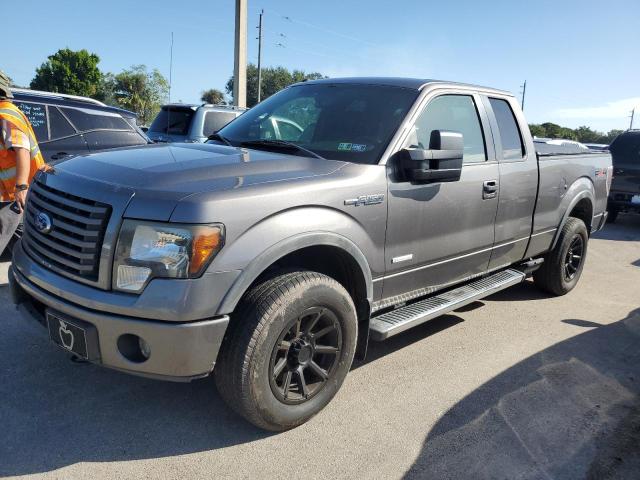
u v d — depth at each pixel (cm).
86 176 291
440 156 352
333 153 360
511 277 493
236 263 267
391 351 438
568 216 581
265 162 317
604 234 1074
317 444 307
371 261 339
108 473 272
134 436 304
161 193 264
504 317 534
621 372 424
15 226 450
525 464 301
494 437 324
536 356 443
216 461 287
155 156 321
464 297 425
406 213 357
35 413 319
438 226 387
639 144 1134
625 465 305
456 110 425
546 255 578
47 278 286
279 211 285
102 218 267
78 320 271
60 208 290
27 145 434
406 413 345
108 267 264
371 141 362
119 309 259
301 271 305
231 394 286
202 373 270
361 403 353
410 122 373
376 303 360
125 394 346
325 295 305
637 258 855
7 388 343
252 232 274
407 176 354
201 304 259
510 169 459
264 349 282
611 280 703
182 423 319
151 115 5056
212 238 259
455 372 405
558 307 573
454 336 477
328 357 327
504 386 388
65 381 356
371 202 331
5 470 269
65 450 288
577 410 362
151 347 260
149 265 256
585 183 589
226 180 284
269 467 285
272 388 295
